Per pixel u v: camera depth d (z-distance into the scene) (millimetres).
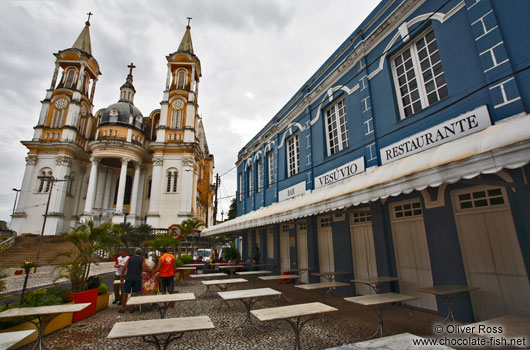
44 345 5098
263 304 8047
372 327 5598
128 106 39688
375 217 7758
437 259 6094
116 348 4980
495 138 3436
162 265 8500
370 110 8352
